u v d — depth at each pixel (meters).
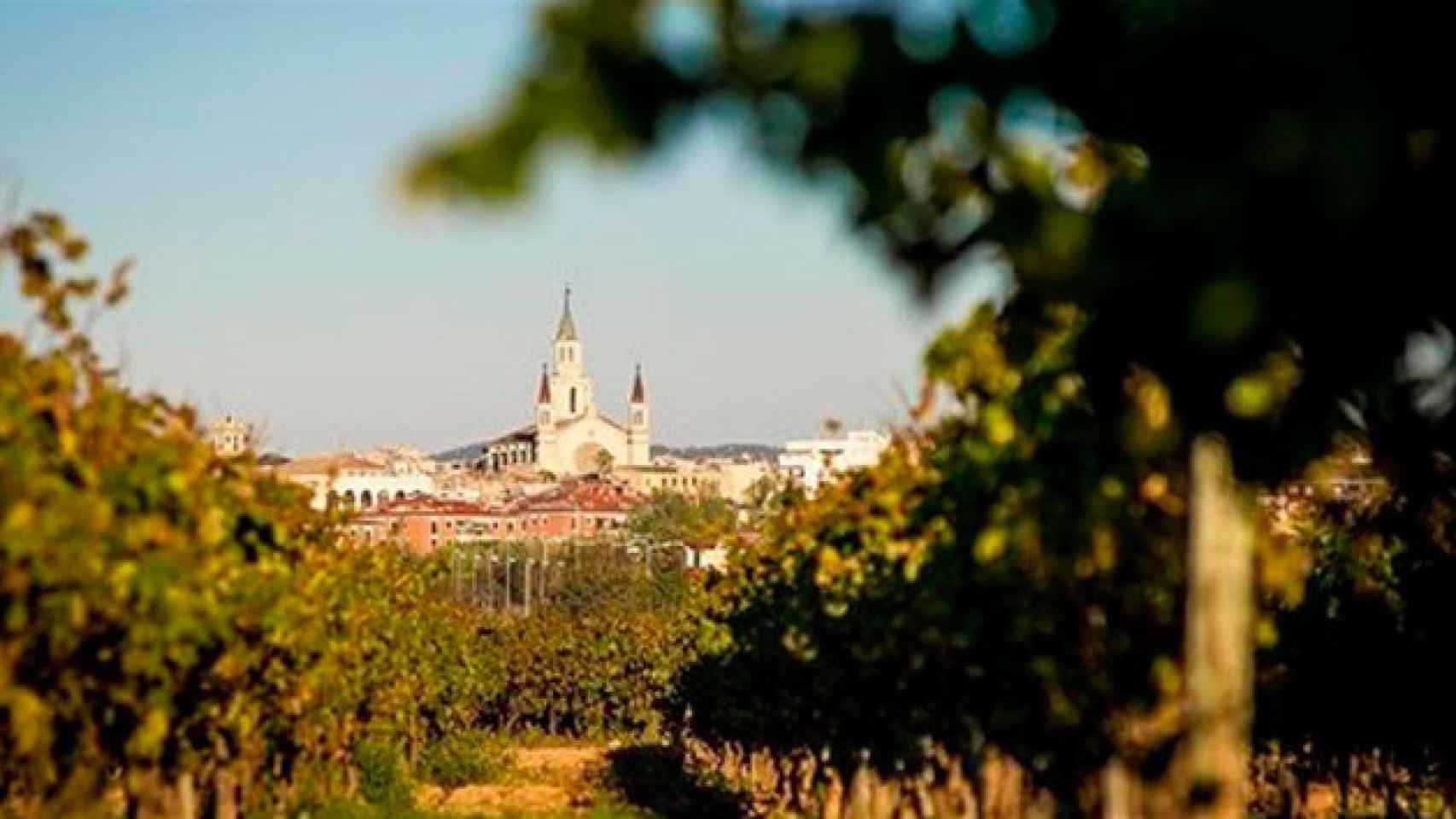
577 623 111.56
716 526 49.56
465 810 55.97
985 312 15.50
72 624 16.78
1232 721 9.11
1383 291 7.14
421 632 62.31
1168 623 16.09
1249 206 5.86
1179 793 12.01
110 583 17.39
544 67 4.64
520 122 4.44
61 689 18.73
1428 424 9.94
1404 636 27.78
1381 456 10.44
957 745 26.59
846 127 5.34
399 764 55.53
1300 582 16.20
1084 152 6.72
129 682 19.23
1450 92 5.76
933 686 26.53
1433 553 19.09
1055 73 5.78
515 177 4.38
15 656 16.58
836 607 28.84
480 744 79.44
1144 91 5.87
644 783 71.44
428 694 68.38
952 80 5.48
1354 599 28.33
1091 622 16.89
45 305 17.08
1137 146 6.25
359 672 44.22
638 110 4.71
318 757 43.03
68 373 17.33
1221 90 5.78
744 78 5.01
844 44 5.11
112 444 18.39
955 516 20.77
